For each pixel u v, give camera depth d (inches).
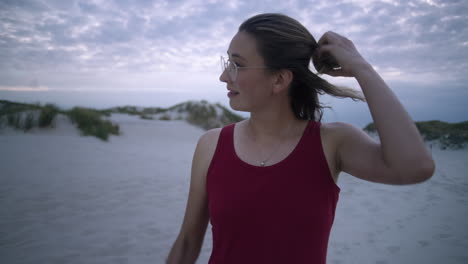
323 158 36.0
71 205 182.9
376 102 31.9
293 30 37.3
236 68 37.3
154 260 128.6
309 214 34.4
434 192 246.2
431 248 149.6
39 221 158.7
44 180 224.5
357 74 34.5
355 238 160.7
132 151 399.2
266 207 34.6
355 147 35.8
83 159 307.1
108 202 191.9
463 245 152.4
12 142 340.2
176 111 911.0
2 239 138.8
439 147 534.0
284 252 34.2
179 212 182.7
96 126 496.7
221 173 37.5
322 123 39.3
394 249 148.8
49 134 421.1
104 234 149.6
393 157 29.7
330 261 137.4
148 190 221.3
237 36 37.9
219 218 36.4
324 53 39.2
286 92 39.4
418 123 668.1
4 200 182.1
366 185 268.2
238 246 35.6
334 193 36.6
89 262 125.0
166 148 474.3
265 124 38.6
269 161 36.6
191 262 44.1
